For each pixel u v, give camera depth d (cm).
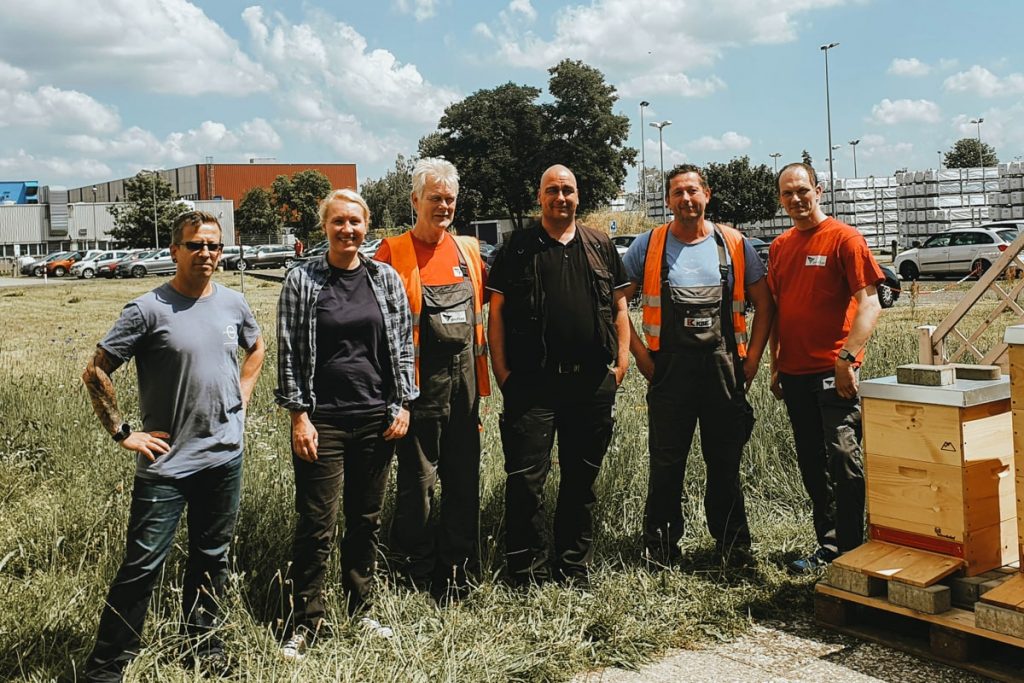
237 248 5050
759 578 432
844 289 430
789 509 546
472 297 411
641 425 625
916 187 4822
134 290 3450
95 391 307
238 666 330
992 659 340
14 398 736
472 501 419
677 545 456
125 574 315
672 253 439
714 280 432
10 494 554
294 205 10325
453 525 418
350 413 356
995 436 365
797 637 372
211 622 343
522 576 419
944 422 359
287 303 350
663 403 438
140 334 315
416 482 409
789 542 482
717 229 444
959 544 358
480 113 7062
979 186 4734
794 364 442
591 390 414
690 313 430
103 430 668
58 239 8469
